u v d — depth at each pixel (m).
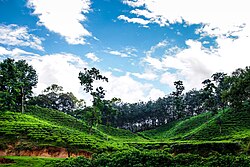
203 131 79.69
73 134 58.19
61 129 60.00
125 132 114.31
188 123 111.75
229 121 80.88
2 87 77.50
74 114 125.69
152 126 156.88
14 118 65.62
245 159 22.78
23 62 89.31
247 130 69.69
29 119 67.94
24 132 52.34
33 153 45.84
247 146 35.31
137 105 164.12
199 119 110.75
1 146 46.09
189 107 155.50
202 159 24.09
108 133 106.75
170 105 155.25
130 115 154.25
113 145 56.97
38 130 54.53
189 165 23.17
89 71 81.56
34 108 94.88
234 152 35.22
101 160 26.20
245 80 70.00
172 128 120.19
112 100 97.06
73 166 26.36
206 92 88.75
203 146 36.59
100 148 49.75
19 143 47.84
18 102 88.12
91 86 82.44
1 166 29.88
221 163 22.98
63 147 48.28
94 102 82.88
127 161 24.73
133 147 61.47
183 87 138.62
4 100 71.94
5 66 77.06
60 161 30.16
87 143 51.62
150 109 156.00
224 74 99.44
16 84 76.00
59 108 135.12
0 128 52.97
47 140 50.12
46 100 123.44
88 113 81.75
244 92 70.38
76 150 47.75
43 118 86.38
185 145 37.59
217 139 65.56
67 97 134.75
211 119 98.50
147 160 24.34
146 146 61.41
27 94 90.25
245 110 86.06
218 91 98.12
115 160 25.22
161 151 26.52
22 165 30.83
